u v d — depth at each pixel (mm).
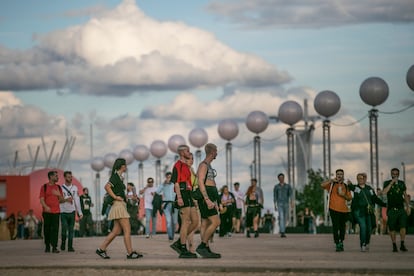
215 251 30266
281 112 54812
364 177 29953
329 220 55219
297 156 69438
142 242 38469
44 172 76000
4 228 58188
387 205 29828
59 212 31719
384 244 34531
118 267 22469
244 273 20938
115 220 26391
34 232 60188
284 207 43438
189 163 26266
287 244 35188
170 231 40688
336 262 24047
